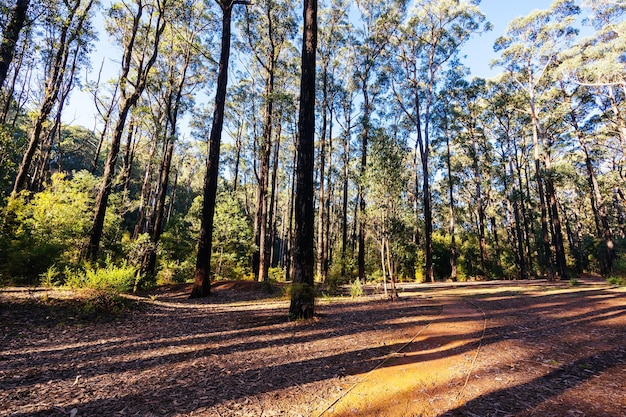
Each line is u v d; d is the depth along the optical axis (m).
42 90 17.42
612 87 23.89
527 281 22.25
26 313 6.88
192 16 18.83
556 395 3.39
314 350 5.21
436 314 8.34
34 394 3.42
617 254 27.92
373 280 20.58
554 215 24.73
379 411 3.07
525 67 24.25
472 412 3.03
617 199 37.75
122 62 18.52
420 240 31.27
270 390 3.61
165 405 3.21
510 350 4.99
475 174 30.00
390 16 23.19
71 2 10.73
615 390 3.49
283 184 40.75
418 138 24.88
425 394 3.45
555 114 24.86
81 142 35.53
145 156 24.72
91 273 8.27
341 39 24.91
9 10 7.93
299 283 7.80
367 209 11.99
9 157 9.20
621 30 18.62
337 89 25.94
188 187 49.09
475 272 32.09
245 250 22.84
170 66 21.59
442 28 25.00
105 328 6.73
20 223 11.09
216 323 7.46
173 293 13.64
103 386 3.70
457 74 27.38
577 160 31.42
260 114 24.77
